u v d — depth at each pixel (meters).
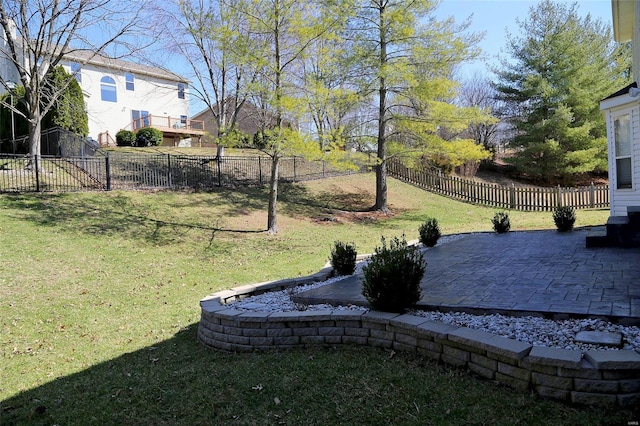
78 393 3.31
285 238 10.53
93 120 24.00
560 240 8.02
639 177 8.10
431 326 3.21
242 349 3.97
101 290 6.30
